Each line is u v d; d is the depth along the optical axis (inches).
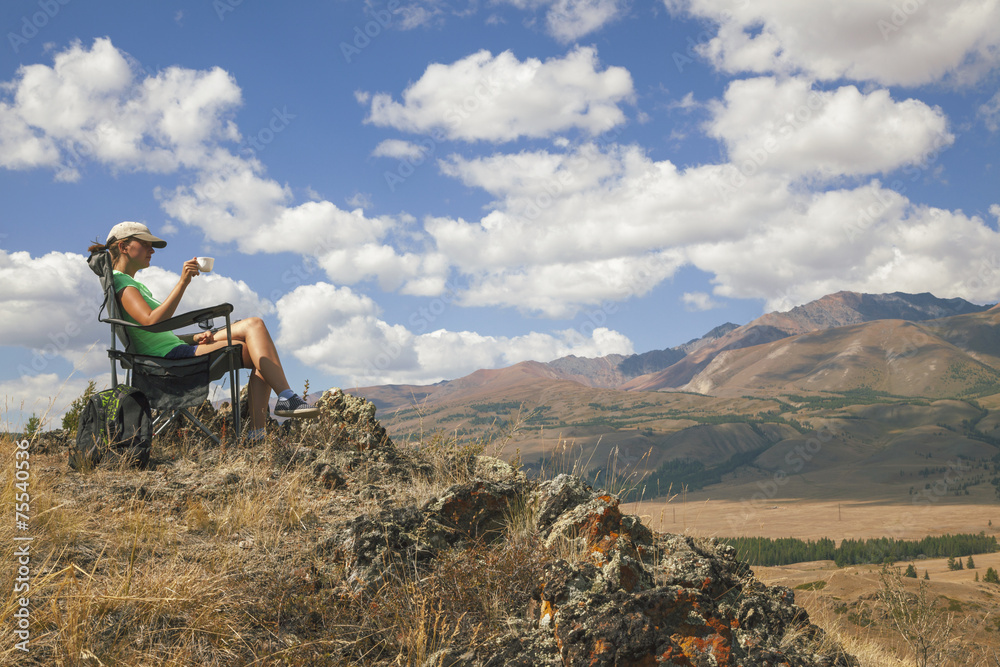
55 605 82.5
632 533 121.3
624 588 99.0
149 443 158.6
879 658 184.7
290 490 139.1
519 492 132.7
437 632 91.8
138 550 107.2
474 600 99.0
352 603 97.7
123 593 89.3
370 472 167.6
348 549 109.8
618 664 78.8
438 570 104.1
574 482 131.9
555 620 88.7
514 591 101.7
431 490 153.9
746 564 138.1
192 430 195.2
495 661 85.6
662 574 110.7
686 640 87.4
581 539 117.6
